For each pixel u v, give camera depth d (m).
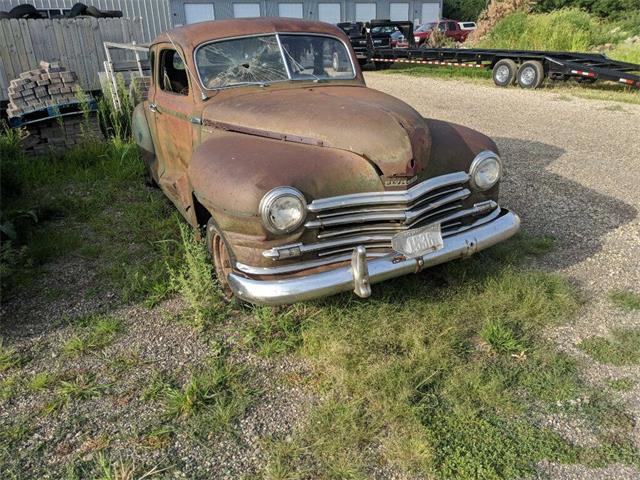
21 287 4.19
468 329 3.46
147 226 5.24
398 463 2.51
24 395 3.04
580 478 2.40
